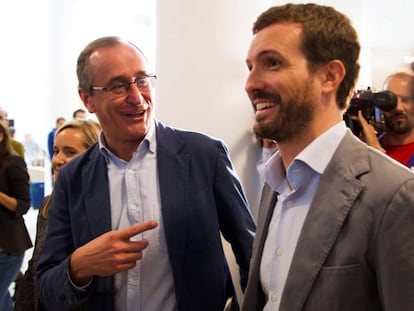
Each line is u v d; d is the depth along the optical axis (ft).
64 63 25.85
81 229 3.63
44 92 25.84
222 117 6.64
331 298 2.13
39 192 21.20
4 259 7.66
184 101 6.67
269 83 2.36
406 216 1.99
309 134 2.44
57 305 3.41
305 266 2.24
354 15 16.07
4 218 7.61
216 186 3.75
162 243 3.52
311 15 2.36
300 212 2.54
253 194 6.79
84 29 25.89
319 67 2.35
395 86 5.71
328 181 2.33
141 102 3.54
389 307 2.00
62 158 4.46
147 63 3.75
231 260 5.79
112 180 3.70
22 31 25.29
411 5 19.80
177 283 3.46
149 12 23.38
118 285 3.51
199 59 6.56
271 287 2.66
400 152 5.66
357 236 2.11
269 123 2.42
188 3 6.49
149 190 3.62
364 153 2.31
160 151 3.70
